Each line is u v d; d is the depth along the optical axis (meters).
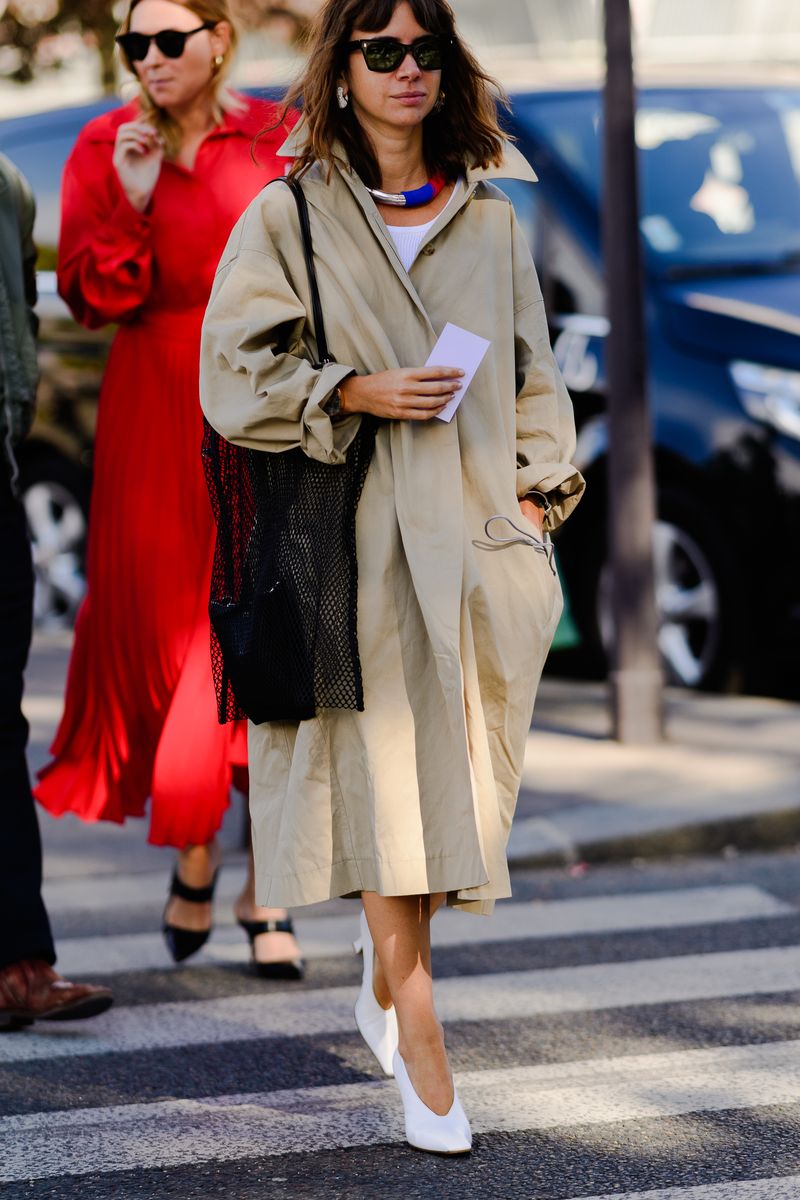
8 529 10.62
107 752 11.70
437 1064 8.61
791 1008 10.89
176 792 11.04
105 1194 8.18
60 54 31.06
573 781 15.91
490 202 8.82
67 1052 10.21
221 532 8.81
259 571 8.47
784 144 21.44
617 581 17.22
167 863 14.38
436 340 8.51
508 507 8.55
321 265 8.48
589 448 19.53
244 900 11.70
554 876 14.20
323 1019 10.79
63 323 23.30
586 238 19.88
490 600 8.48
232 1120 9.12
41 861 10.66
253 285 8.41
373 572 8.35
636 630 17.19
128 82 11.77
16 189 10.76
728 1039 10.29
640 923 12.88
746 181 20.89
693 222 20.34
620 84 17.06
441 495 8.35
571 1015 10.78
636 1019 10.69
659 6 40.50
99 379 23.02
